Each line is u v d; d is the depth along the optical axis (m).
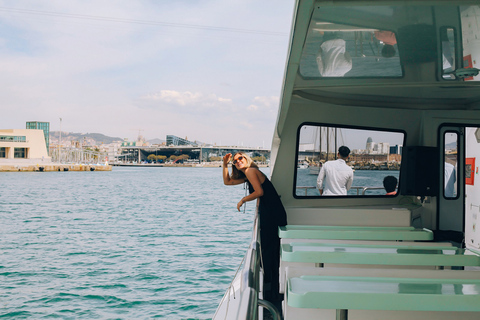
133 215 47.25
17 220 43.16
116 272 22.28
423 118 5.89
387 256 2.58
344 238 3.57
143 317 15.95
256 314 1.36
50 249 28.52
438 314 2.30
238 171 4.98
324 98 5.36
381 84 4.36
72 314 16.45
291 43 2.68
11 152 167.62
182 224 40.09
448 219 6.15
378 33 2.75
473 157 6.69
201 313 16.20
